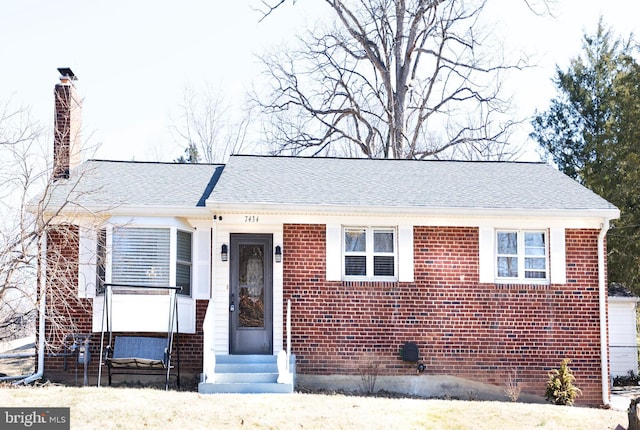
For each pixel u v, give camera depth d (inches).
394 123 1268.5
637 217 1186.0
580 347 713.0
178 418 492.7
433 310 705.0
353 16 1285.7
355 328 697.0
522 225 722.8
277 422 490.6
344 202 696.4
